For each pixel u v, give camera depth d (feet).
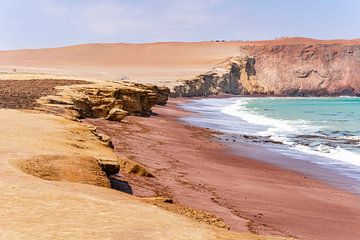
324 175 93.97
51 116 89.81
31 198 38.83
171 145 116.26
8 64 536.01
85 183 50.96
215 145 125.39
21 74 257.96
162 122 170.60
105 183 53.06
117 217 36.19
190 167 89.86
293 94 618.85
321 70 631.56
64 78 231.50
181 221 37.29
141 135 126.00
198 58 653.30
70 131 74.64
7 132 69.56
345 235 57.47
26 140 64.49
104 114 143.95
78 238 30.53
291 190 79.87
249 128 172.76
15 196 38.88
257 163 103.35
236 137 145.07
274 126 182.29
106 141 76.84
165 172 81.05
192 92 425.69
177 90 381.19
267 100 445.78
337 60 634.84
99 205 39.22
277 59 643.45
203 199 66.03
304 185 84.53
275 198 73.20
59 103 121.80
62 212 35.96
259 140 140.36
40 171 50.14
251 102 393.50
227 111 262.06
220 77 512.63
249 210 64.23
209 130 160.56
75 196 41.29
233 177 85.92
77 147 65.10
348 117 234.79
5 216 33.76
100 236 31.30
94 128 82.74
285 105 353.31
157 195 63.00
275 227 57.57
